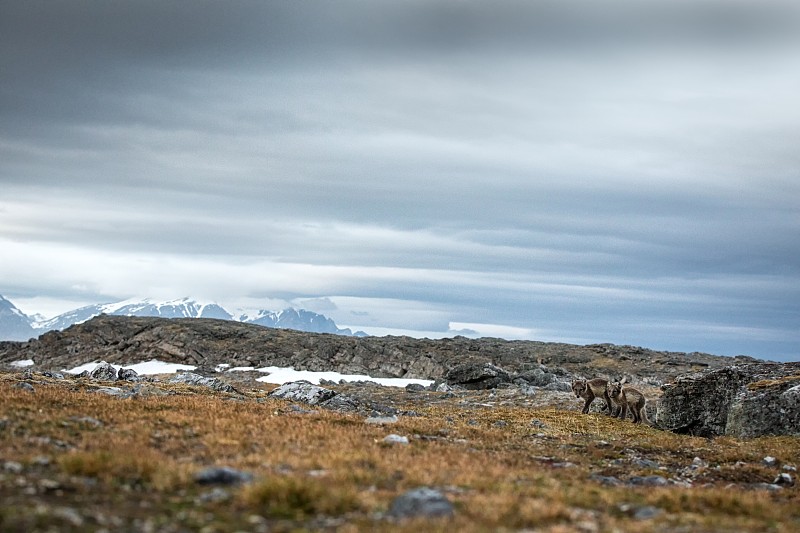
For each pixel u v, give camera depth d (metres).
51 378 50.78
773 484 25.20
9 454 18.94
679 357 133.50
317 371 128.38
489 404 58.31
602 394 48.34
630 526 14.95
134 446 21.20
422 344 145.12
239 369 128.00
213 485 17.05
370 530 13.74
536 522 14.99
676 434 41.50
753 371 44.00
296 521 14.45
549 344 152.25
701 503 18.52
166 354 141.75
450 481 19.55
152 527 13.33
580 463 26.91
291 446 23.69
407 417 39.34
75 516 13.37
